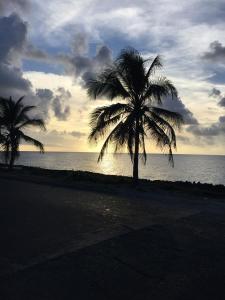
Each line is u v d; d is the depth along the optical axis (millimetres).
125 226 11062
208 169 103500
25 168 36781
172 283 7000
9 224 11094
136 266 7793
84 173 30375
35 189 20172
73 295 6355
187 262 8156
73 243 9117
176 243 9500
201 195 18922
